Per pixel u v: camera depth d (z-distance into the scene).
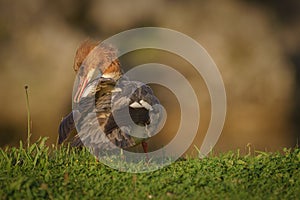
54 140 63.88
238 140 66.50
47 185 24.67
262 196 24.14
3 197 23.16
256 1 76.56
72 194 24.16
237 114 68.94
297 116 70.00
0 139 63.66
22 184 24.20
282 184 25.72
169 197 23.73
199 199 23.62
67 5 71.81
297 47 75.00
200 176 26.33
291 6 76.75
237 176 26.50
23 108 65.81
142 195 24.08
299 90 71.75
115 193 24.45
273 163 28.12
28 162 28.56
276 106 69.81
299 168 27.62
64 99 66.75
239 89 70.56
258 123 68.25
